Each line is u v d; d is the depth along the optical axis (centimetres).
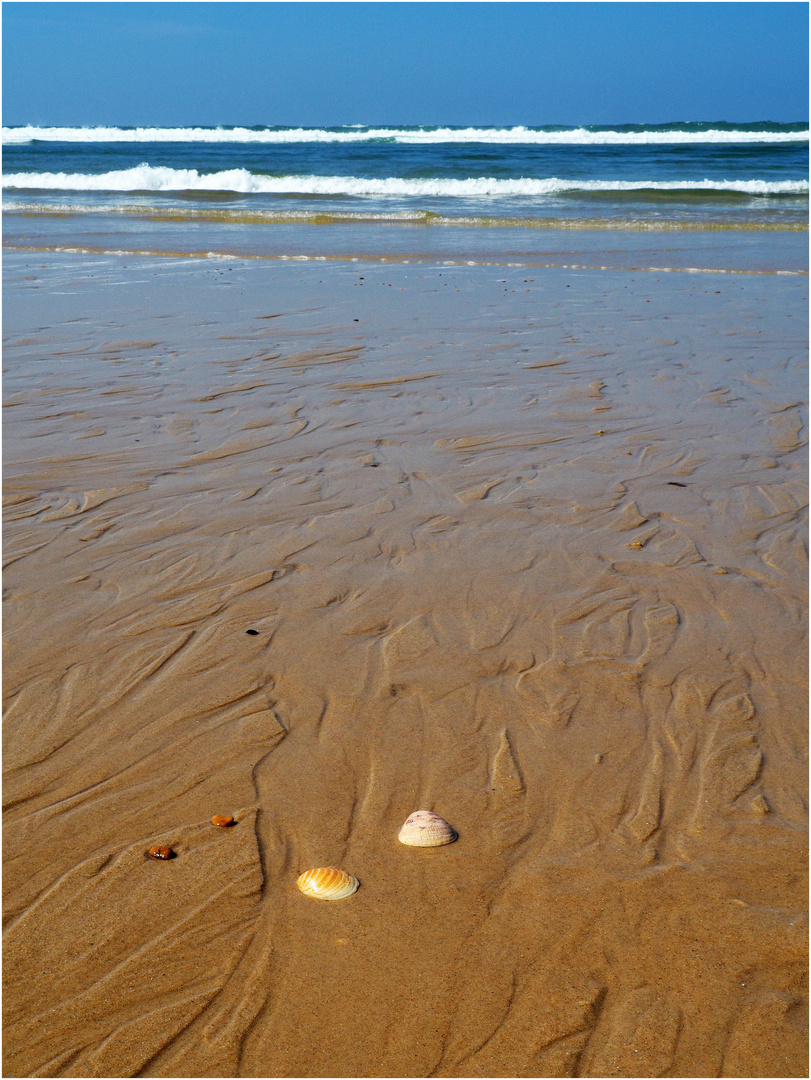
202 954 87
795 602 139
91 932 89
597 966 86
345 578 144
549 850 98
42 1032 81
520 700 118
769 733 113
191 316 326
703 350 285
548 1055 80
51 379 246
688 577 146
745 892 93
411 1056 80
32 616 133
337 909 91
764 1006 83
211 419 216
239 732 112
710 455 196
